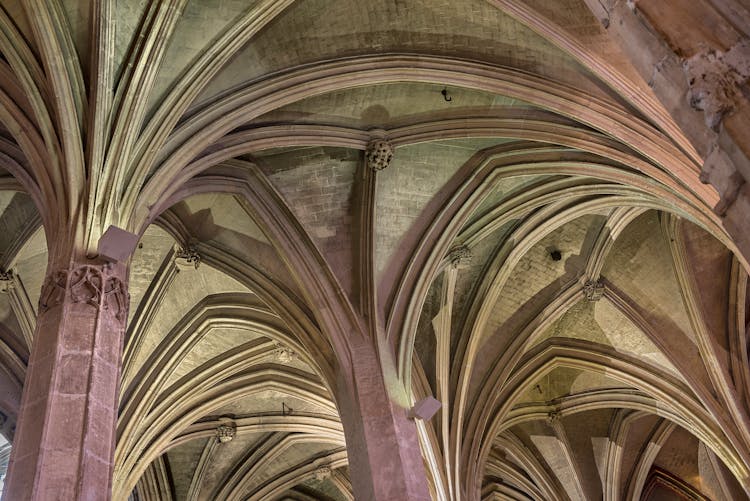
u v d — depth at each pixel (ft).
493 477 91.97
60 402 35.14
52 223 42.80
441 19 53.52
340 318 56.54
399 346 56.80
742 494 85.51
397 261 60.23
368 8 52.75
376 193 59.88
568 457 84.64
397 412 52.19
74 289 38.96
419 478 49.24
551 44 52.49
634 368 75.56
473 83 55.01
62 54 44.70
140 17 46.32
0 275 61.31
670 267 71.26
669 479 91.20
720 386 69.21
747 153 21.99
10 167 50.16
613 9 26.71
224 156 52.85
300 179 59.88
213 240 62.90
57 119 44.45
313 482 90.84
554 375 82.48
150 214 46.01
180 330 67.77
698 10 24.39
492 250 68.95
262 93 52.42
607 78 50.03
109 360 37.73
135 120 45.27
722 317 70.33
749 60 23.15
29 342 64.54
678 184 51.67
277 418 80.23
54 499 32.35
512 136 57.72
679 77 24.04
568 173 59.21
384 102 58.08
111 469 34.88
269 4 49.03
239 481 83.25
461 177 61.98
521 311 74.18
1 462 62.39
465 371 69.10
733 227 23.06
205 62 48.65
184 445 81.05
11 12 45.16
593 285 72.79
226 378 73.36
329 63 53.98
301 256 58.03
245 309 67.72
